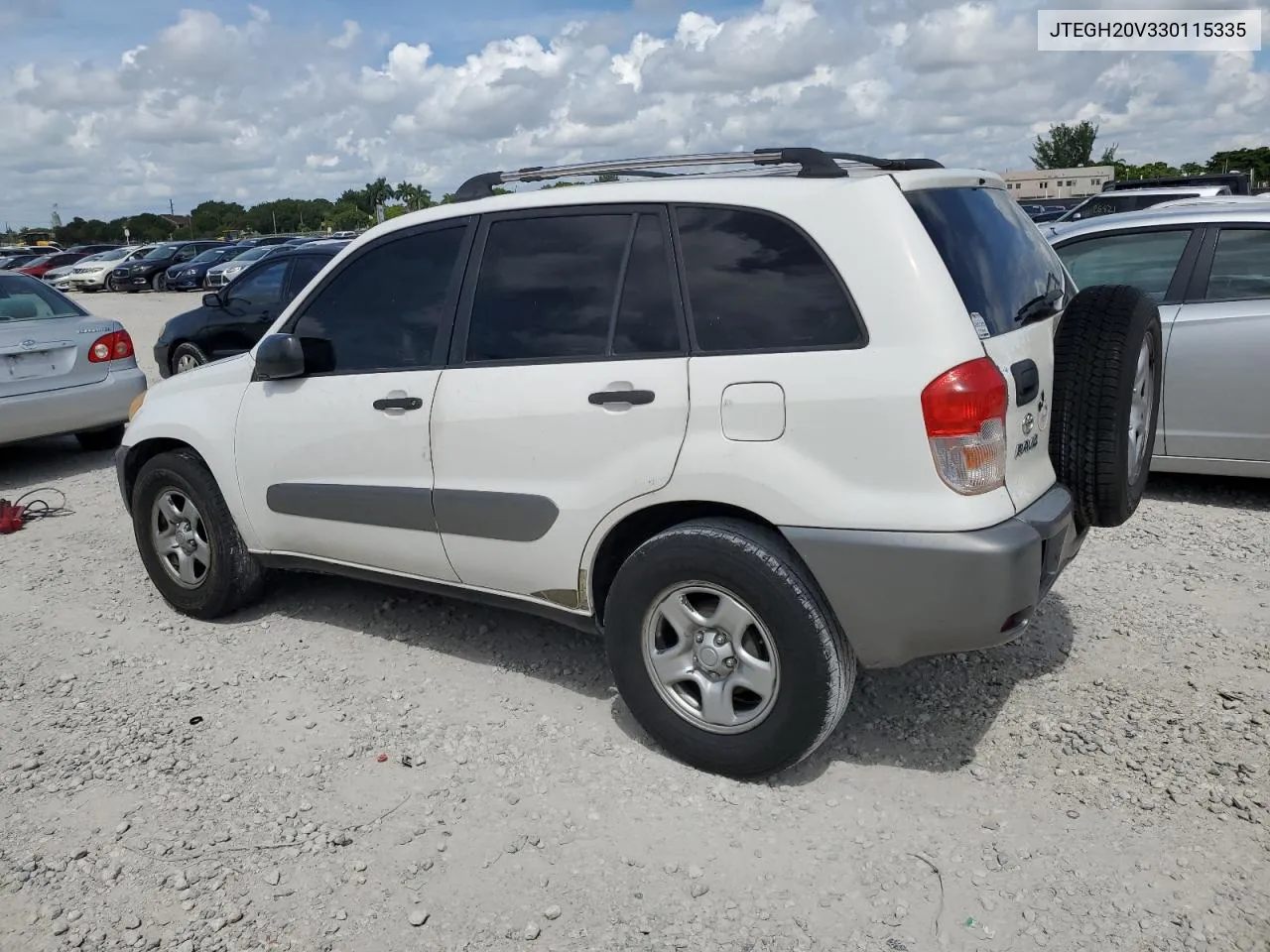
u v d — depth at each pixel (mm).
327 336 4215
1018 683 3955
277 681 4238
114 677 4340
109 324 8484
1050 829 3076
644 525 3535
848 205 3109
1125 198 15984
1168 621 4465
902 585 2982
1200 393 6012
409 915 2818
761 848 3041
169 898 2922
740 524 3260
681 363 3279
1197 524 5777
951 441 2920
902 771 3414
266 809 3328
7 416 7719
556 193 3672
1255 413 5875
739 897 2838
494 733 3750
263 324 10414
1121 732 3586
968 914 2740
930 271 3004
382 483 4051
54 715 4016
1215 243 6082
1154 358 3760
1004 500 3025
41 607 5199
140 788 3473
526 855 3053
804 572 3146
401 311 4008
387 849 3105
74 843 3186
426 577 4102
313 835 3188
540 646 4484
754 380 3143
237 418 4508
